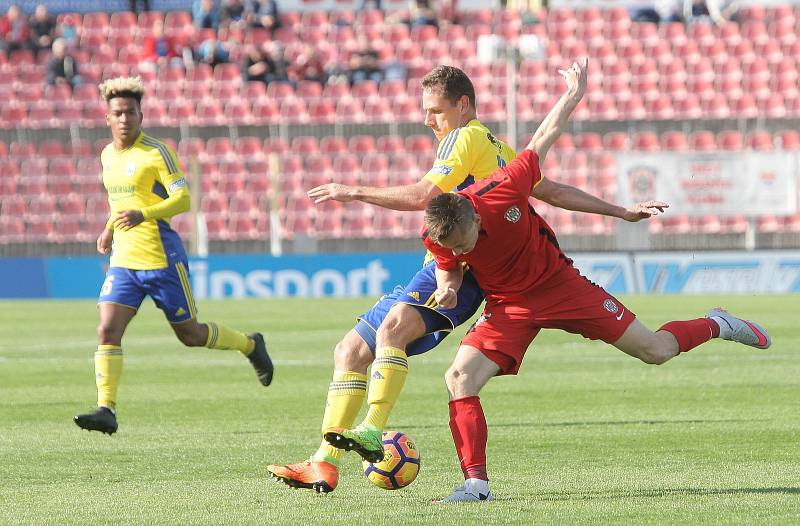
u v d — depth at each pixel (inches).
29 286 2287.2
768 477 584.4
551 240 563.2
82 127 2682.1
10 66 2871.6
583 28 3004.4
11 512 519.8
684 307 1803.6
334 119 2790.4
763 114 2768.2
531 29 2997.0
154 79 2849.4
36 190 2600.9
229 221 2546.8
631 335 568.7
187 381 1045.8
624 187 2231.8
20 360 1232.2
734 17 3041.3
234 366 1163.3
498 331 546.3
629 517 488.4
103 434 757.3
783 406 845.8
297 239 2287.2
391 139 2659.9
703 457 647.1
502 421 791.1
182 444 714.2
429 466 632.4
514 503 522.6
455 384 537.3
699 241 2338.8
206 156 2652.6
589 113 2770.7
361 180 2596.0
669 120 2615.7
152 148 790.5
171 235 797.2
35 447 706.8
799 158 2217.0
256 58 2834.6
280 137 2667.3
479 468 531.2
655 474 597.6
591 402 881.5
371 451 506.0
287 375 1079.0
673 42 2945.4
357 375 547.2
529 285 547.2
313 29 3041.3
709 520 481.4
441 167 547.5
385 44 2982.3
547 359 1179.3
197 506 529.7
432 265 566.9
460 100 584.7
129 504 536.1
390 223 2536.9
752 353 1211.2
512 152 594.2
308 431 764.6
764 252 2197.3
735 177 2228.1
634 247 2235.5
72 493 566.9
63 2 3122.5
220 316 1749.5
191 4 3144.7
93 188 2598.4
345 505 527.5
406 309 550.0
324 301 2081.7
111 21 3073.3
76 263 2295.8
